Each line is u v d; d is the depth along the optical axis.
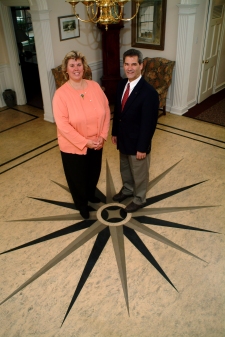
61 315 2.08
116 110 2.61
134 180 2.73
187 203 3.05
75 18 4.84
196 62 5.05
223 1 4.96
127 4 5.08
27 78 6.62
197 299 2.16
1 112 5.63
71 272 2.38
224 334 1.93
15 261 2.48
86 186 2.66
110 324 2.01
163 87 4.87
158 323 2.01
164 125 4.81
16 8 5.64
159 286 2.25
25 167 3.80
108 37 5.14
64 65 2.20
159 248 2.55
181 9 4.37
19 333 1.97
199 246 2.57
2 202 3.17
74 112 2.28
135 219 2.85
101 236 2.68
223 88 6.40
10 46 5.39
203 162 3.76
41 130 4.84
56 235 2.71
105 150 4.10
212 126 4.73
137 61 2.20
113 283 2.28
